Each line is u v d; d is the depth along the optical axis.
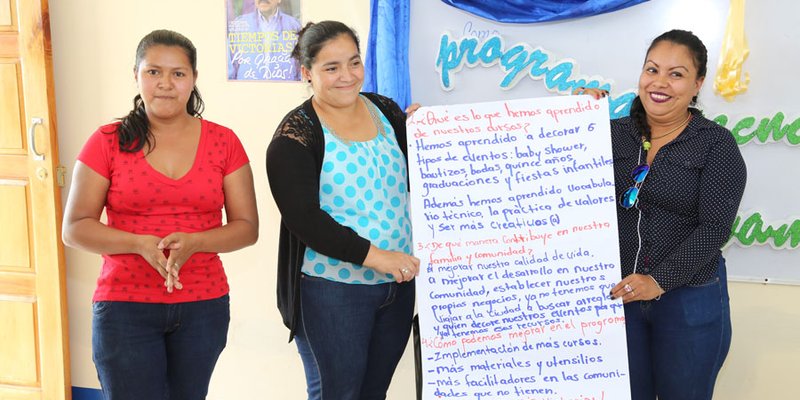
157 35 1.88
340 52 1.81
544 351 1.92
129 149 1.85
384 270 1.81
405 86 2.57
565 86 2.48
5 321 3.02
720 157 1.83
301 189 1.78
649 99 1.88
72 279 3.06
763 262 2.45
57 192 2.93
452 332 1.92
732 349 2.52
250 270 2.92
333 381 1.92
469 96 2.58
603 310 1.89
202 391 1.99
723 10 2.35
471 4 2.50
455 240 1.91
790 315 2.46
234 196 2.02
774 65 2.33
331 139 1.85
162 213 1.88
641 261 1.92
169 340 1.95
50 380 3.01
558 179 1.89
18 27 2.84
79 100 2.97
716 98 2.40
